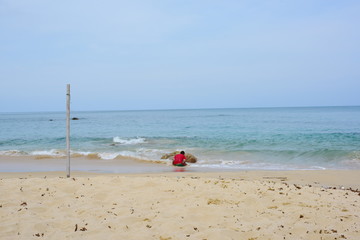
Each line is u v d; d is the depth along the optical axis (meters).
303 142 24.94
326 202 7.06
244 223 5.71
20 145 27.06
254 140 26.59
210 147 23.41
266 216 6.11
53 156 19.55
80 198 7.38
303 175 12.38
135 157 18.73
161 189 8.21
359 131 34.09
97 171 14.35
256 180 10.86
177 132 38.06
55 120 86.62
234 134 32.88
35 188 8.17
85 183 8.80
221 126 46.91
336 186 10.27
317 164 16.62
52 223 5.65
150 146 24.84
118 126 53.25
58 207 6.67
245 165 16.47
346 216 6.02
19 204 6.76
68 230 5.35
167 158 18.66
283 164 16.70
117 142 27.97
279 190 8.21
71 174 12.73
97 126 54.12
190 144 25.48
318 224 5.63
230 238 4.92
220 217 6.09
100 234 5.14
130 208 6.60
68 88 10.16
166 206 6.77
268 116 83.81
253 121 59.16
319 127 41.31
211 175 12.41
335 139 26.12
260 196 7.49
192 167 15.79
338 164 16.47
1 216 5.93
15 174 12.60
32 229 5.29
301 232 5.21
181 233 5.17
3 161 18.03
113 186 8.47
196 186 8.55
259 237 5.00
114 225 5.57
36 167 15.72
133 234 5.13
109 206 6.81
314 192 8.09
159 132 38.94
